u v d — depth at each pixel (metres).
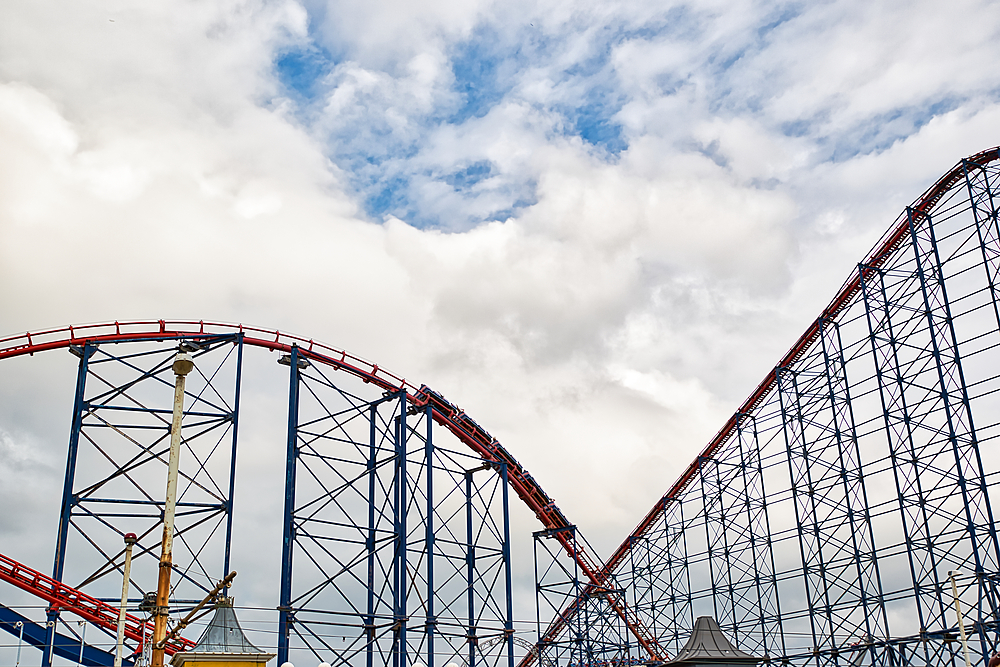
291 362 56.62
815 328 61.72
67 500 49.09
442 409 62.50
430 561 57.31
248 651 37.94
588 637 64.81
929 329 53.12
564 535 66.44
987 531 48.16
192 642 47.78
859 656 53.59
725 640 47.16
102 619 46.84
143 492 50.94
